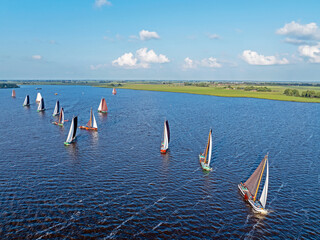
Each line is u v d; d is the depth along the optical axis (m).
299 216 49.12
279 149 89.88
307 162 77.44
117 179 61.94
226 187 59.75
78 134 105.50
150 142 95.19
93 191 55.53
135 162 73.69
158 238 41.31
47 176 62.31
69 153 80.00
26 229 42.25
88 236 41.16
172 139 100.50
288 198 55.81
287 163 76.38
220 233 43.25
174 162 74.62
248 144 95.44
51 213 46.91
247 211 50.31
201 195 55.69
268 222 46.94
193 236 42.16
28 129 111.50
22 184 57.69
